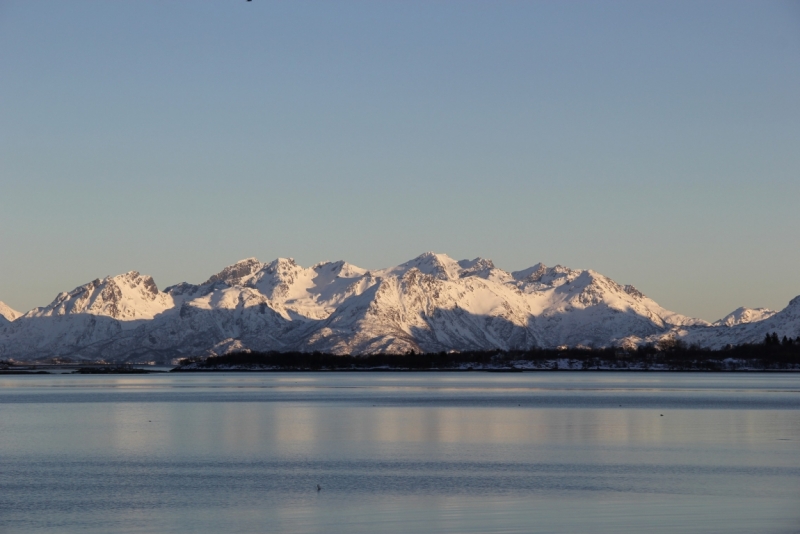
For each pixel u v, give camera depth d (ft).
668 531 308.19
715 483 400.67
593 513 337.72
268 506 356.38
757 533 304.09
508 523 322.55
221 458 496.64
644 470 440.86
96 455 511.81
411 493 381.40
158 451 529.45
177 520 333.01
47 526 325.21
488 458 490.90
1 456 508.94
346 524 324.19
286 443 569.64
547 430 648.79
